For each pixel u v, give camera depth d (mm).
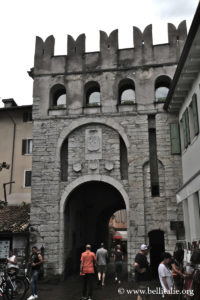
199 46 13305
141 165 19375
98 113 20531
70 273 20703
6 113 28484
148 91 20422
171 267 10133
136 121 20078
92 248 25672
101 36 21828
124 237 43438
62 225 19406
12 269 13727
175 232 18094
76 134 20609
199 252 7484
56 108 21078
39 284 17812
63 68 21766
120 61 21219
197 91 15039
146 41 21250
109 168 19625
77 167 19938
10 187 26594
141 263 9500
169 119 19859
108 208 26922
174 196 18672
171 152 19188
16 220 21312
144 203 18891
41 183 20047
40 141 20703
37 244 19234
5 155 27438
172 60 20672
